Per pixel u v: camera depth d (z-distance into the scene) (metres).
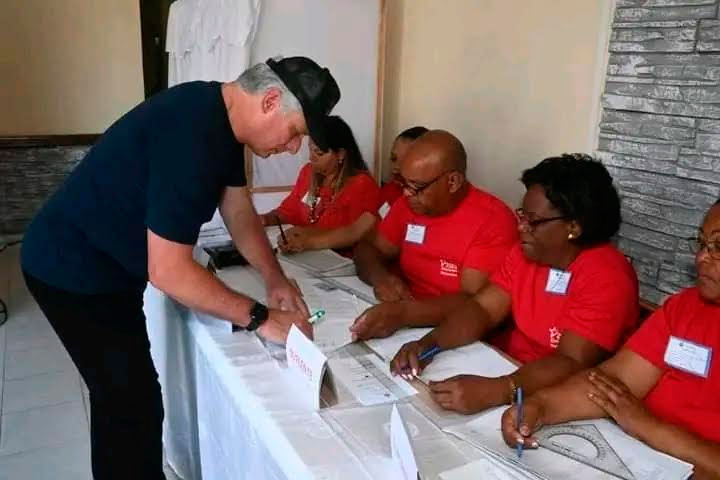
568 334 1.31
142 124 1.28
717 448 0.99
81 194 1.34
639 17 2.19
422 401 1.15
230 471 1.36
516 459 0.96
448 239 1.76
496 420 1.08
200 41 3.26
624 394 1.08
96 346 1.42
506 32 2.72
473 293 1.66
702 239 1.09
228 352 1.31
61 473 2.05
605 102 2.36
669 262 2.20
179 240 1.21
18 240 4.32
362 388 1.19
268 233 2.41
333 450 0.98
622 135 2.31
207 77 3.17
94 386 1.46
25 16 4.09
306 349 1.14
